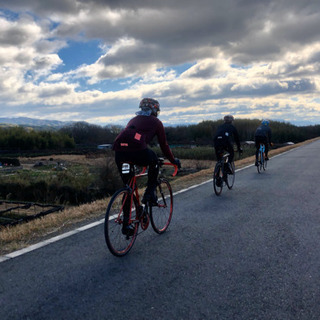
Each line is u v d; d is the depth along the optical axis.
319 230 4.59
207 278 3.15
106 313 2.56
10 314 2.56
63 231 4.80
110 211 3.58
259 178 10.20
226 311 2.56
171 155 4.23
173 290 2.91
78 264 3.53
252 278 3.13
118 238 3.73
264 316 2.49
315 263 3.44
